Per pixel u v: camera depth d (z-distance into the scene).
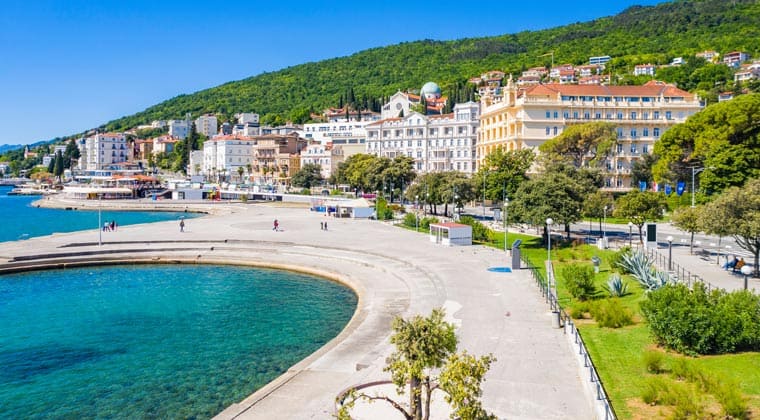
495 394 28.86
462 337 38.50
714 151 95.12
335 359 36.03
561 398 28.31
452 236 82.94
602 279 57.56
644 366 31.66
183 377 36.91
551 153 128.50
